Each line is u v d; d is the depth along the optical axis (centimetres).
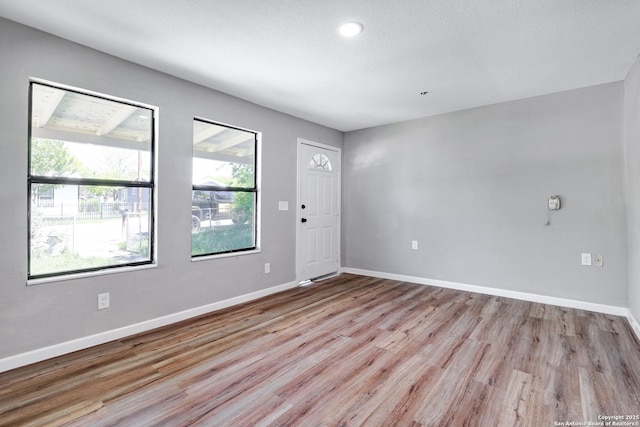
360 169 508
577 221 338
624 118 312
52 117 240
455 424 163
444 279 429
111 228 270
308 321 305
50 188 239
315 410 174
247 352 241
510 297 378
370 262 499
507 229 380
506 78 310
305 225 455
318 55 263
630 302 304
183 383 199
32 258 232
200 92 324
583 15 207
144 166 289
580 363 223
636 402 179
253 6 198
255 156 389
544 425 162
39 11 204
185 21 215
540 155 358
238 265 362
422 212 446
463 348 247
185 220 313
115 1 193
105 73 257
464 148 409
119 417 168
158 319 291
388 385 198
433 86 330
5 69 213
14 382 199
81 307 246
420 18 211
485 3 195
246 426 161
